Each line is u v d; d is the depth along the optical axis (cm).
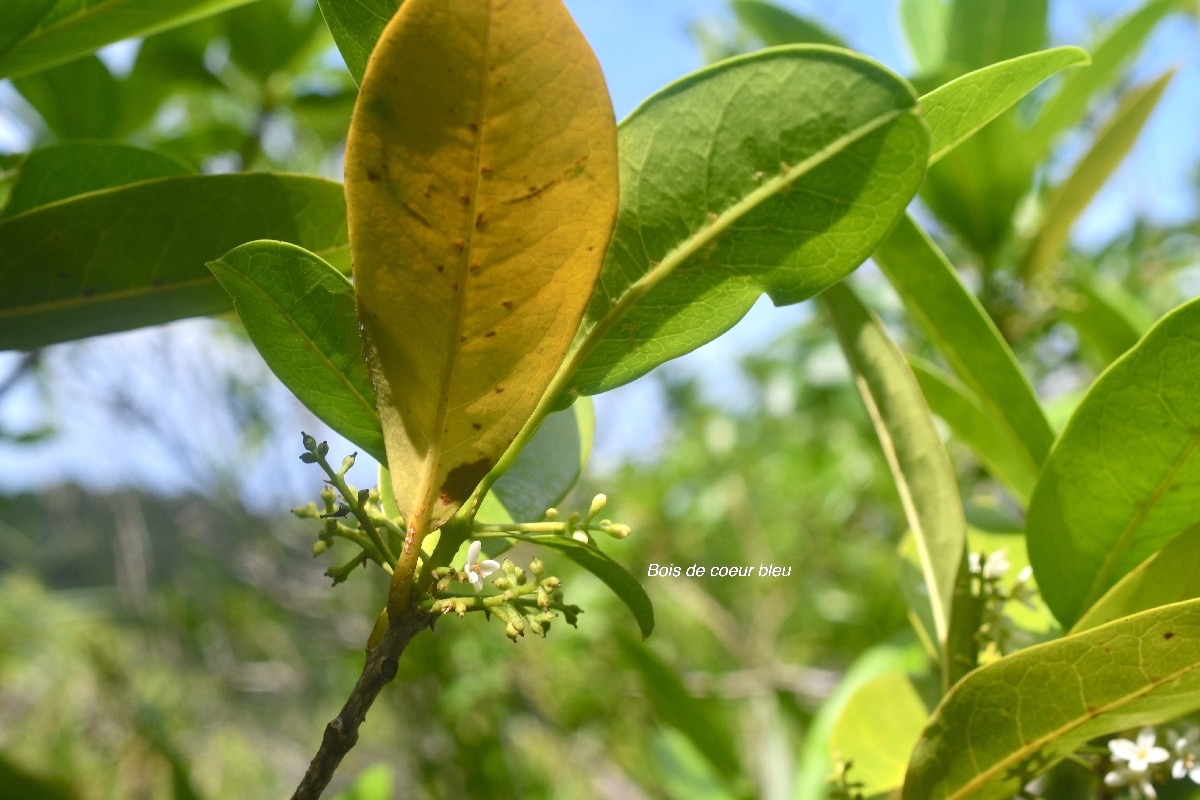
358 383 28
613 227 25
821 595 114
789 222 26
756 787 73
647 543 134
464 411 26
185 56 62
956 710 29
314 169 91
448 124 24
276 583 130
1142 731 32
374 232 25
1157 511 32
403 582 26
